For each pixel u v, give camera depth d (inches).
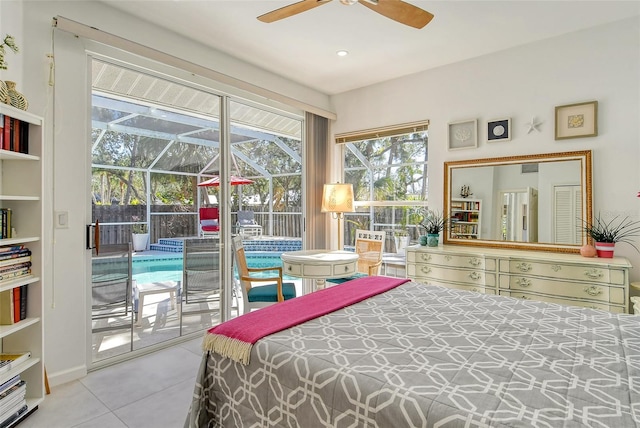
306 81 161.0
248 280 118.5
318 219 172.7
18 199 74.1
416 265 135.0
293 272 125.3
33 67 86.1
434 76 147.7
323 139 175.8
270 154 153.7
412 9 76.2
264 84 146.9
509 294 114.3
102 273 102.7
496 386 42.1
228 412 58.2
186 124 124.0
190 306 125.3
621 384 42.4
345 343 55.5
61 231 91.1
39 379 79.4
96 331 101.1
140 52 103.1
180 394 85.8
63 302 91.5
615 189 111.0
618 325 63.1
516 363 48.2
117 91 106.7
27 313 79.1
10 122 73.9
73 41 93.3
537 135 124.3
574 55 117.3
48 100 88.7
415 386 42.3
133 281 110.2
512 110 129.4
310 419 47.4
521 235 127.3
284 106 157.2
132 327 109.9
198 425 59.4
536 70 124.3
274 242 154.9
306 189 167.6
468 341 56.1
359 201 175.9
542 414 36.5
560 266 105.6
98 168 102.0
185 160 123.8
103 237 102.8
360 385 44.1
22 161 79.7
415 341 56.2
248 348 56.3
